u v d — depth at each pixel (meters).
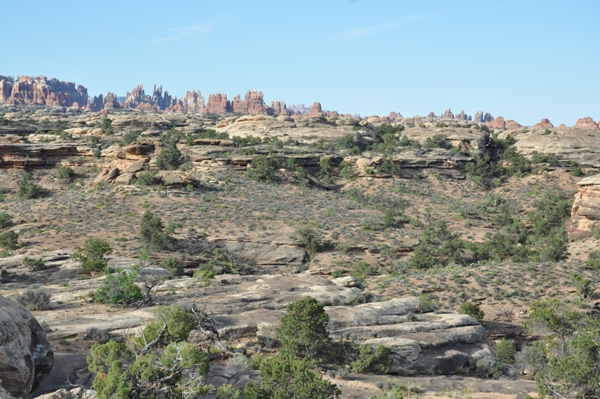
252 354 31.58
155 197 104.19
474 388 30.16
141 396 20.30
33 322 21.47
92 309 38.31
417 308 43.22
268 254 82.94
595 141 169.00
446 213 120.31
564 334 40.06
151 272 54.53
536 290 60.25
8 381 18.59
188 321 27.58
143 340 25.02
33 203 103.62
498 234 104.62
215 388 25.41
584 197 98.50
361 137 176.88
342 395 26.77
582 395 26.47
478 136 175.62
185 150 141.00
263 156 132.00
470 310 51.97
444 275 65.44
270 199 112.12
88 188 113.81
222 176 123.25
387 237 94.38
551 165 154.75
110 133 182.75
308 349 32.44
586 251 88.25
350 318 37.88
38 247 78.25
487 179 148.88
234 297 41.72
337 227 96.69
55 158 141.12
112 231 86.50
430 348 35.81
